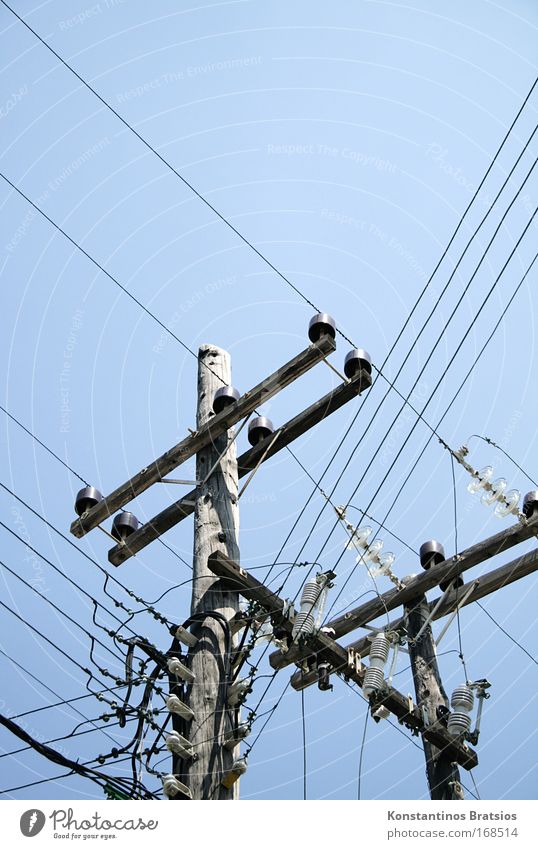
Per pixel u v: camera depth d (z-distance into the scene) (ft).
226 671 30.19
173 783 27.76
